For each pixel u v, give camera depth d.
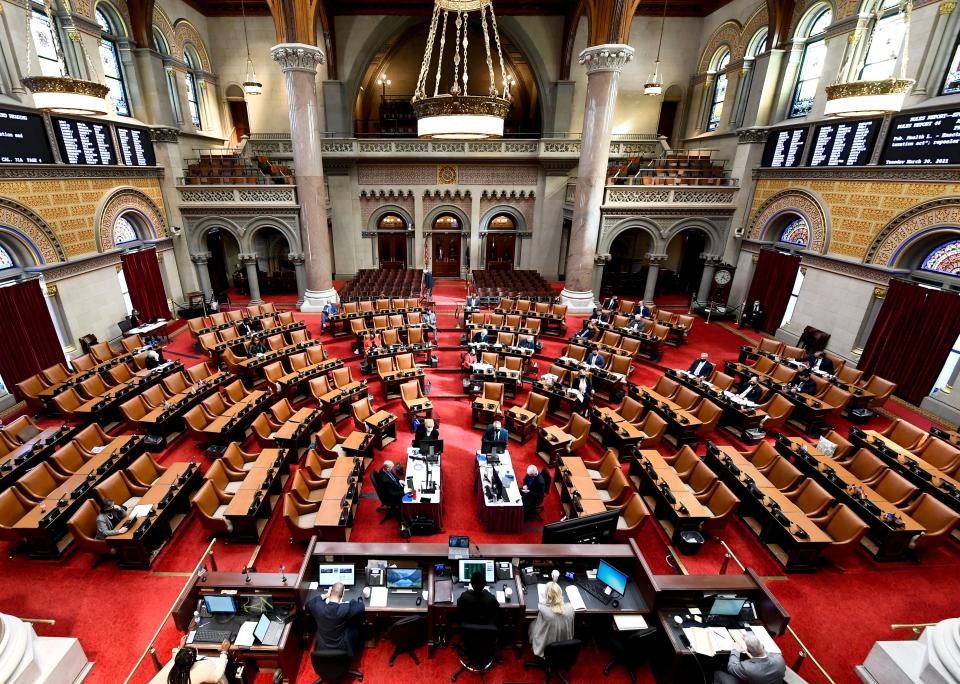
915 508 8.17
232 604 5.95
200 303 19.83
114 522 7.40
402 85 29.27
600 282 21.19
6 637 5.38
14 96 12.12
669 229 20.27
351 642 5.72
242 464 9.48
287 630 5.84
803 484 8.58
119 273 15.96
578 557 6.61
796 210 16.81
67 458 9.02
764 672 5.19
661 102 24.00
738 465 9.38
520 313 18.06
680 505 8.20
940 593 7.46
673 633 5.87
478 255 25.78
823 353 13.95
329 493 8.36
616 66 16.31
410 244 25.69
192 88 21.55
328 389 12.44
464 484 9.91
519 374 13.13
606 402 13.09
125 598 7.06
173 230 18.94
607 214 20.02
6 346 11.72
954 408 11.75
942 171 11.88
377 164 24.00
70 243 13.84
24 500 7.89
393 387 13.43
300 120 16.92
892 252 13.34
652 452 9.65
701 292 21.30
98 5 15.44
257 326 16.22
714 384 12.93
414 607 6.20
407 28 23.98
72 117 13.75
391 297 19.05
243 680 5.73
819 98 15.83
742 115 19.86
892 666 5.75
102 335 15.06
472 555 6.55
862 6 14.03
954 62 11.79
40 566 7.55
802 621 6.90
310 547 6.61
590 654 6.42
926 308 12.28
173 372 12.98
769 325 18.17
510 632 6.34
